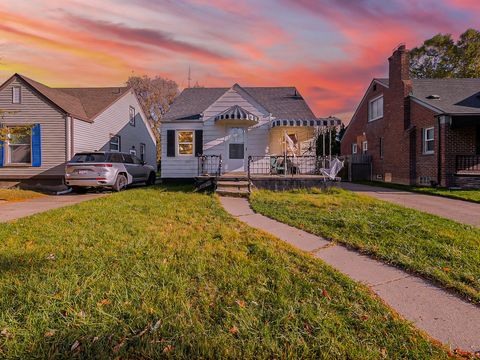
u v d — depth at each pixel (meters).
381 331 2.27
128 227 5.40
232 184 11.44
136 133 23.50
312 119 13.11
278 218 6.50
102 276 3.16
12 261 3.61
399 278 3.37
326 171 11.80
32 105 14.84
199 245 4.34
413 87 16.94
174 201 8.81
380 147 19.44
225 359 1.97
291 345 2.09
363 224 5.69
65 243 4.40
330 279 3.21
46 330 2.21
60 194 12.62
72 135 15.06
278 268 3.46
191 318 2.38
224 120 14.02
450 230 5.32
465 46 29.25
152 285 2.94
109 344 2.09
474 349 2.10
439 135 13.82
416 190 13.03
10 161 15.02
